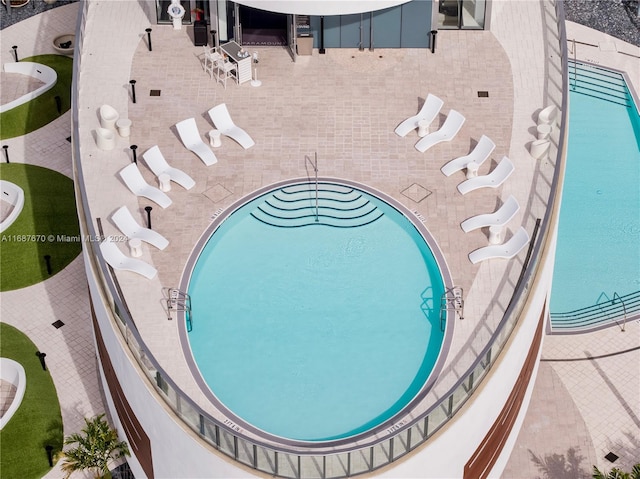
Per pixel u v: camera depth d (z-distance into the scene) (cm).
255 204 4072
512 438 3938
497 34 4606
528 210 3956
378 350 3700
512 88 4403
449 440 3388
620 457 3988
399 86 4434
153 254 3853
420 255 3953
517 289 3616
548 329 4309
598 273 4541
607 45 5519
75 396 4125
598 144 5062
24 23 5569
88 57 4522
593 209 4772
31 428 4022
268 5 4181
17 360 4209
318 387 3609
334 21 4506
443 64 4512
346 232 4031
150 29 4528
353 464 3259
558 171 3962
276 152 4206
